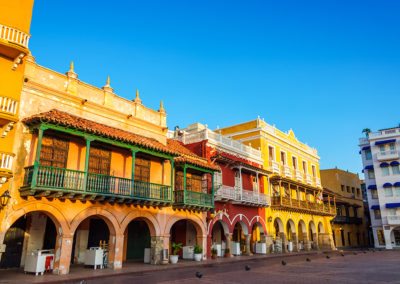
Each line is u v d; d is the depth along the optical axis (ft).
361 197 205.05
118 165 65.36
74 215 54.70
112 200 59.26
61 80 59.98
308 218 134.10
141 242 81.71
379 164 163.84
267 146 119.75
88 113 63.26
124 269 58.34
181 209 76.59
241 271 59.57
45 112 54.29
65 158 56.75
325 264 73.82
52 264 52.65
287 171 127.03
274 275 53.62
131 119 71.31
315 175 151.84
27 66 54.85
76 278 47.47
